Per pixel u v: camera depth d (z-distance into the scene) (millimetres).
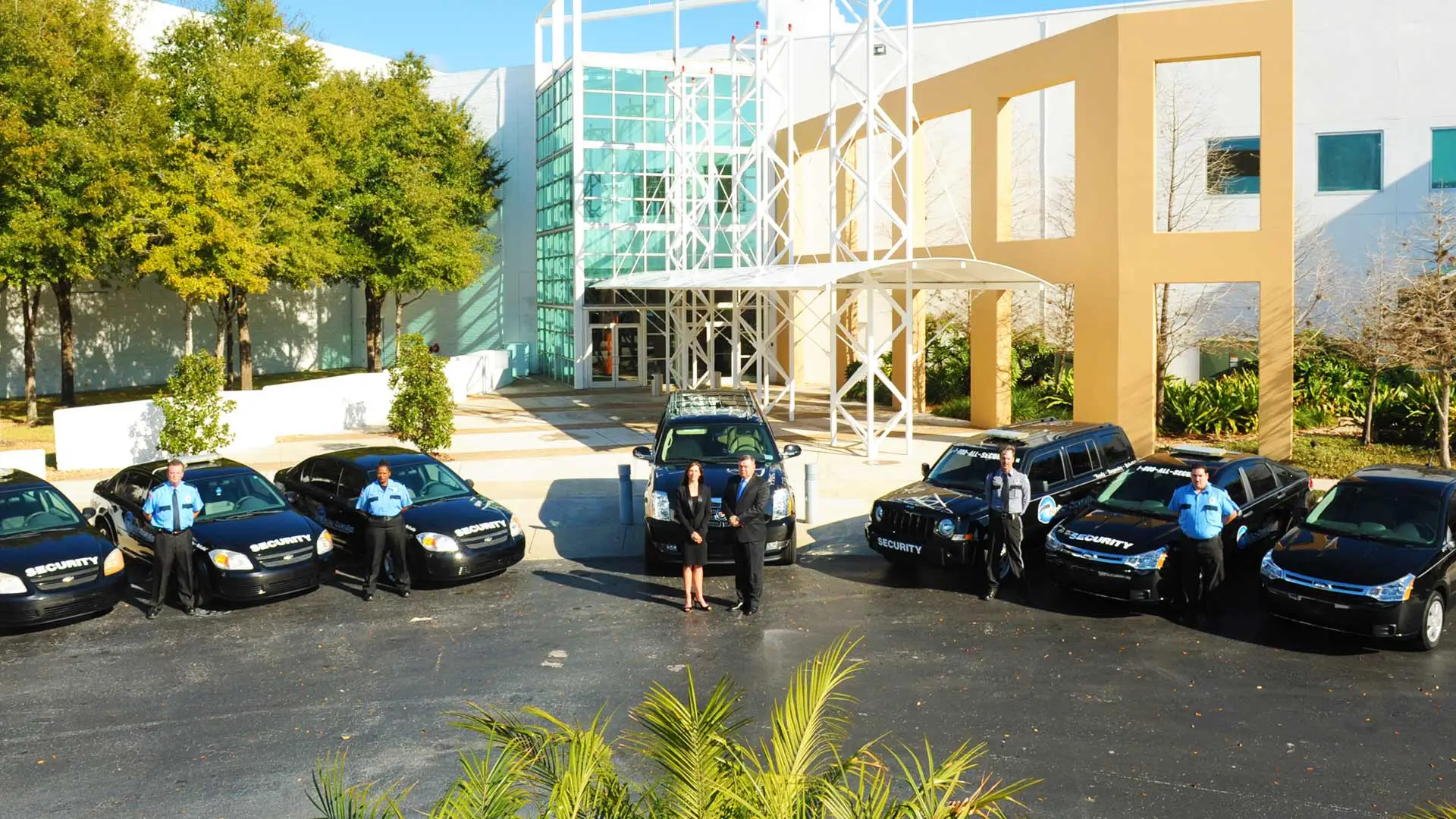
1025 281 21891
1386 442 21375
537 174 44125
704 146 35969
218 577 11625
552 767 4285
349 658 10180
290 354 45500
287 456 21547
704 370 40719
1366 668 9625
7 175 22734
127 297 38000
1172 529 11523
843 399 33156
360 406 26922
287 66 32594
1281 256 19609
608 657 10094
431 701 8984
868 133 21641
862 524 15703
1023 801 6957
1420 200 29078
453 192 38438
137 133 23875
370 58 45844
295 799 7156
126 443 20953
